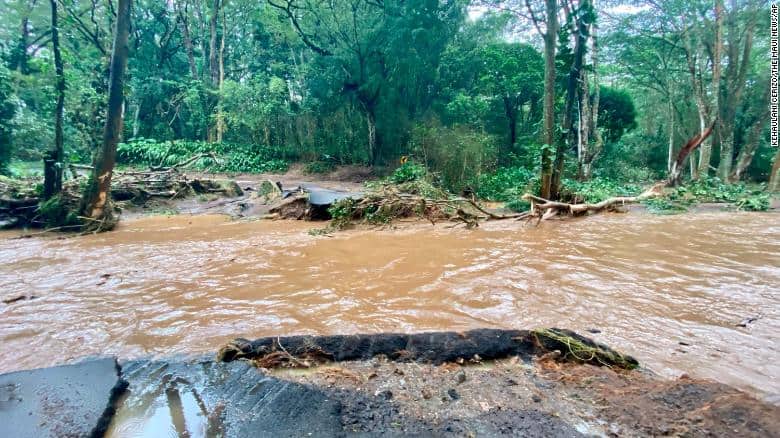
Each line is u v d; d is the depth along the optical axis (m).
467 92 21.59
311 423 1.88
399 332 3.03
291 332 3.07
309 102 21.86
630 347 2.70
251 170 21.06
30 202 8.91
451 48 20.39
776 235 6.76
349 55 19.69
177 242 6.79
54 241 7.09
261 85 22.80
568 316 3.30
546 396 2.07
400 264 5.10
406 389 2.18
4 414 1.96
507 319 3.27
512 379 2.26
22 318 3.41
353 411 1.97
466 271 4.71
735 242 6.20
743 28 17.17
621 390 2.09
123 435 1.85
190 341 2.92
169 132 25.91
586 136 16.50
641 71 22.61
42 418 1.93
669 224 8.04
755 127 18.16
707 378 2.27
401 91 19.86
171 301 3.81
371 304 3.66
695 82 17.70
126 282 4.45
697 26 17.22
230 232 7.82
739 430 1.70
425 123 18.08
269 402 2.07
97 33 16.36
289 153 22.56
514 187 13.10
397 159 19.83
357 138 21.22
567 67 16.58
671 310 3.40
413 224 8.53
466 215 8.30
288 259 5.43
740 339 2.80
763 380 2.24
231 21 28.00
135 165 20.72
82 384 2.27
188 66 29.47
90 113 10.30
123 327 3.20
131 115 25.73
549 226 8.05
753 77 20.20
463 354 2.51
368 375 2.33
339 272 4.76
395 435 1.78
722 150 18.31
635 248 5.84
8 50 16.03
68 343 2.91
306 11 20.48
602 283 4.18
